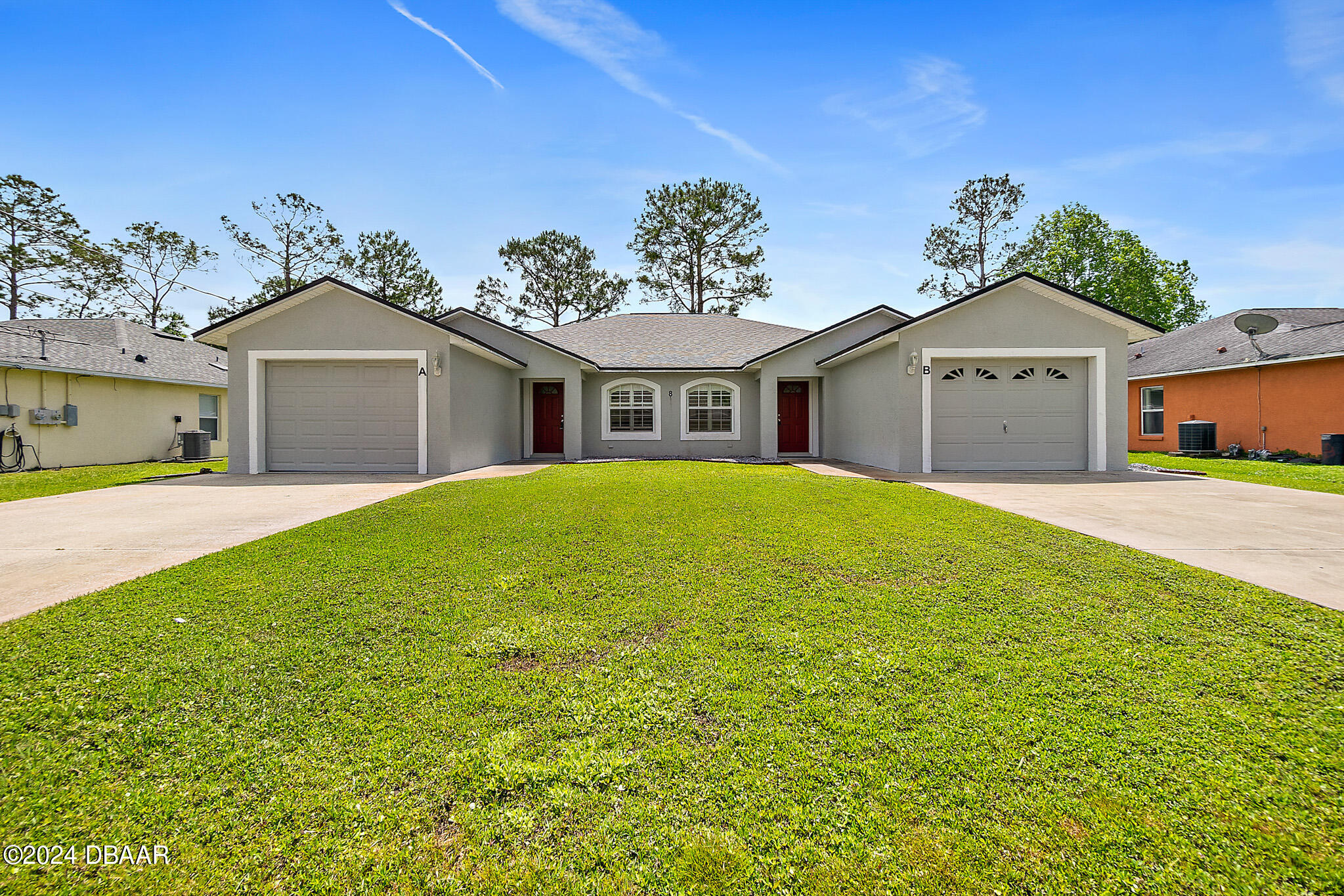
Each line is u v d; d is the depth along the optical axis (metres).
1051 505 8.19
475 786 2.45
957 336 12.62
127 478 11.99
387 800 2.37
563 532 6.25
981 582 4.79
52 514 7.64
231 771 2.53
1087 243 34.38
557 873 2.04
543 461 16.27
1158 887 1.96
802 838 2.19
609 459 17.19
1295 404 15.66
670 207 32.53
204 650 3.59
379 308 12.39
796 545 5.79
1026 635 3.84
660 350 18.55
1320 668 3.34
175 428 18.14
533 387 17.91
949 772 2.53
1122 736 2.75
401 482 10.91
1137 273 34.22
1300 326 18.27
